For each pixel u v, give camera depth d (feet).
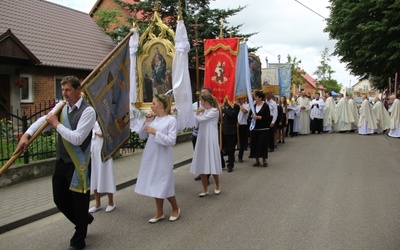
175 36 25.35
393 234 15.55
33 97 54.75
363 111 59.77
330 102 64.59
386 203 20.04
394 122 53.93
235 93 31.07
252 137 31.22
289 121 56.08
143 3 69.82
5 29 56.13
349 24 73.36
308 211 18.74
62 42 63.77
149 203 21.07
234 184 25.00
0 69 50.37
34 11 66.49
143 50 27.27
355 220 17.30
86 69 60.80
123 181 25.44
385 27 64.23
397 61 69.46
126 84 18.19
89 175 14.46
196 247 14.55
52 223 18.10
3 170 12.49
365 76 89.61
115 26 87.61
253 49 73.31
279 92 51.01
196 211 19.20
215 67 29.19
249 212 18.79
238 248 14.37
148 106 26.96
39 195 21.95
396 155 36.94
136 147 39.27
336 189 23.11
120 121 17.72
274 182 25.30
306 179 26.07
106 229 16.79
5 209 19.22
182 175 28.73
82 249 14.53
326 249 14.11
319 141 50.03
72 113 13.73
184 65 24.49
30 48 56.18
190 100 24.68
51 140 28.76
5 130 27.76
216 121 22.27
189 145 44.09
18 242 15.64
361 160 33.94
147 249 14.47
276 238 15.26
